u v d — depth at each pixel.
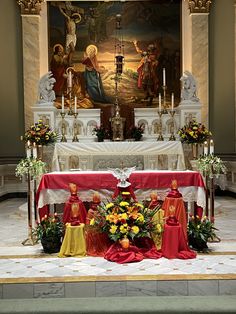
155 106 11.63
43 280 4.34
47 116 9.57
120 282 4.32
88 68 11.64
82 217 5.78
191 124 8.38
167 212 5.71
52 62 11.62
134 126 10.11
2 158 11.52
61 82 11.63
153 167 8.45
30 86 11.48
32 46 11.43
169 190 6.03
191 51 11.48
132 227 5.26
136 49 11.66
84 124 10.12
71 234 5.34
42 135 8.00
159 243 5.43
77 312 3.87
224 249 5.58
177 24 11.61
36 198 6.05
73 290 4.31
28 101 11.48
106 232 5.34
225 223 7.37
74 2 11.64
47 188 5.96
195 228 5.56
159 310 3.88
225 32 11.59
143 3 11.61
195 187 6.03
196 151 8.42
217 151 11.65
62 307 3.96
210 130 11.64
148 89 11.63
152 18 11.62
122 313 3.85
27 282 4.30
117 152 7.85
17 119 11.63
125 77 11.62
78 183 5.95
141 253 5.23
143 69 11.62
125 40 11.62
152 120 10.18
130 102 11.61
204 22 11.40
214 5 11.58
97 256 5.30
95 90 11.65
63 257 5.27
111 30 11.61
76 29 11.66
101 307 3.95
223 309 3.89
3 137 11.59
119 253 5.08
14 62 11.59
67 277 4.43
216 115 11.63
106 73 11.63
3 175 11.27
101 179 5.96
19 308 3.96
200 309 3.89
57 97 11.62
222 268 4.71
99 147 7.85
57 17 11.65
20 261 5.09
